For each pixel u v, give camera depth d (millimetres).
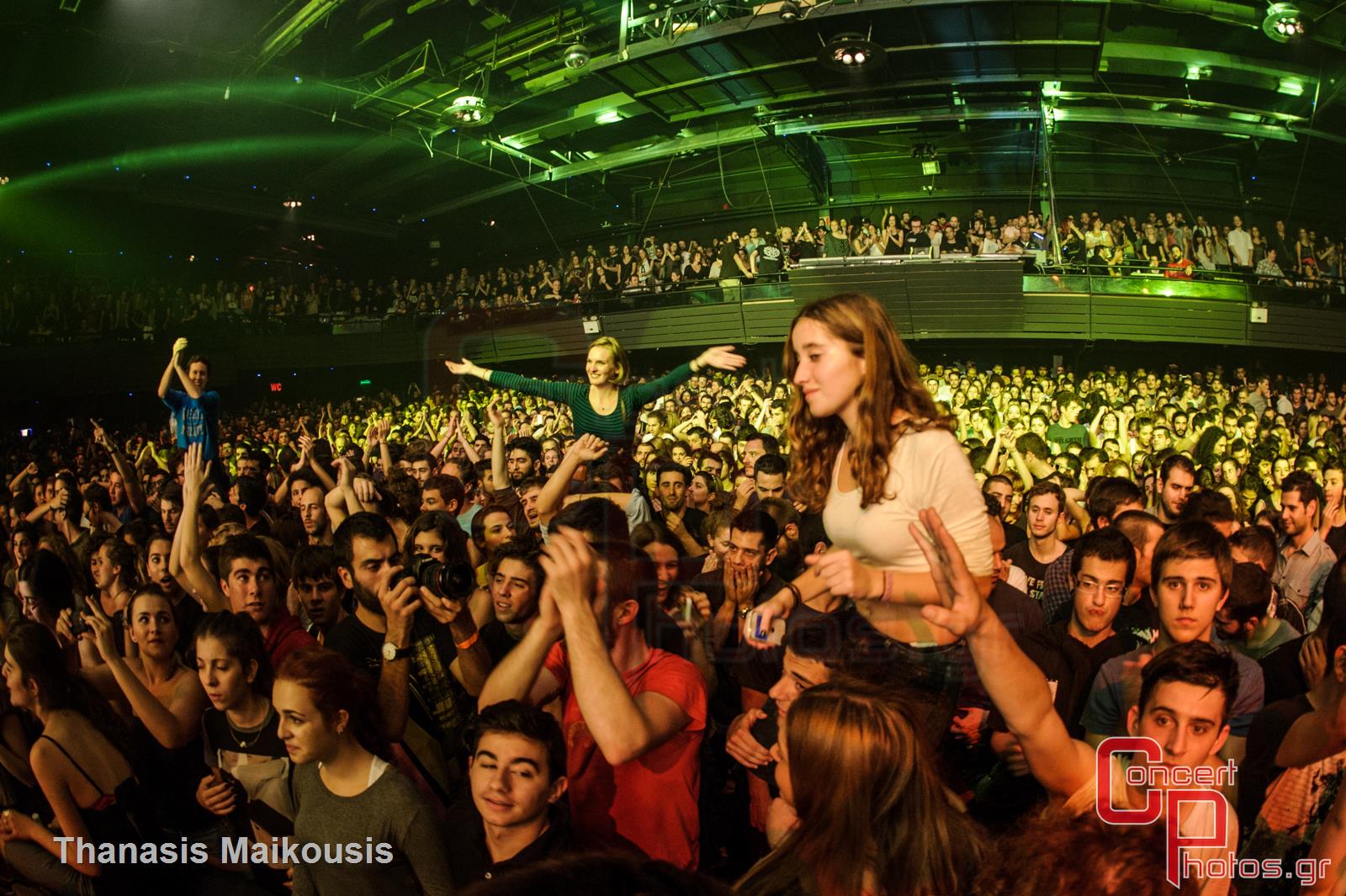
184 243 28578
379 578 2990
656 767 2512
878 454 2207
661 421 11523
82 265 27188
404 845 2512
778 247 20438
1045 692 1760
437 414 17422
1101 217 21438
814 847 1674
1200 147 20781
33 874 3326
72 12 18594
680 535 5309
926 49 15484
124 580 5000
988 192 21547
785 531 4254
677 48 15742
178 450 8258
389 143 23938
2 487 16516
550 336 23172
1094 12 14344
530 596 3135
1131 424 10539
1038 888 1473
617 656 2520
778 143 19859
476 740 2404
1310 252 19984
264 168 26859
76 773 3287
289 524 5504
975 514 2203
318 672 2531
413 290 26703
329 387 27688
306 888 2598
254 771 3150
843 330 2238
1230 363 20078
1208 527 2881
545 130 21781
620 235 25969
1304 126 18750
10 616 4480
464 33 19391
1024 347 20141
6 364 25219
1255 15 15555
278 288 28484
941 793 1718
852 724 1693
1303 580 4746
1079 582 3213
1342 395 17578
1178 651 2143
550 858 793
